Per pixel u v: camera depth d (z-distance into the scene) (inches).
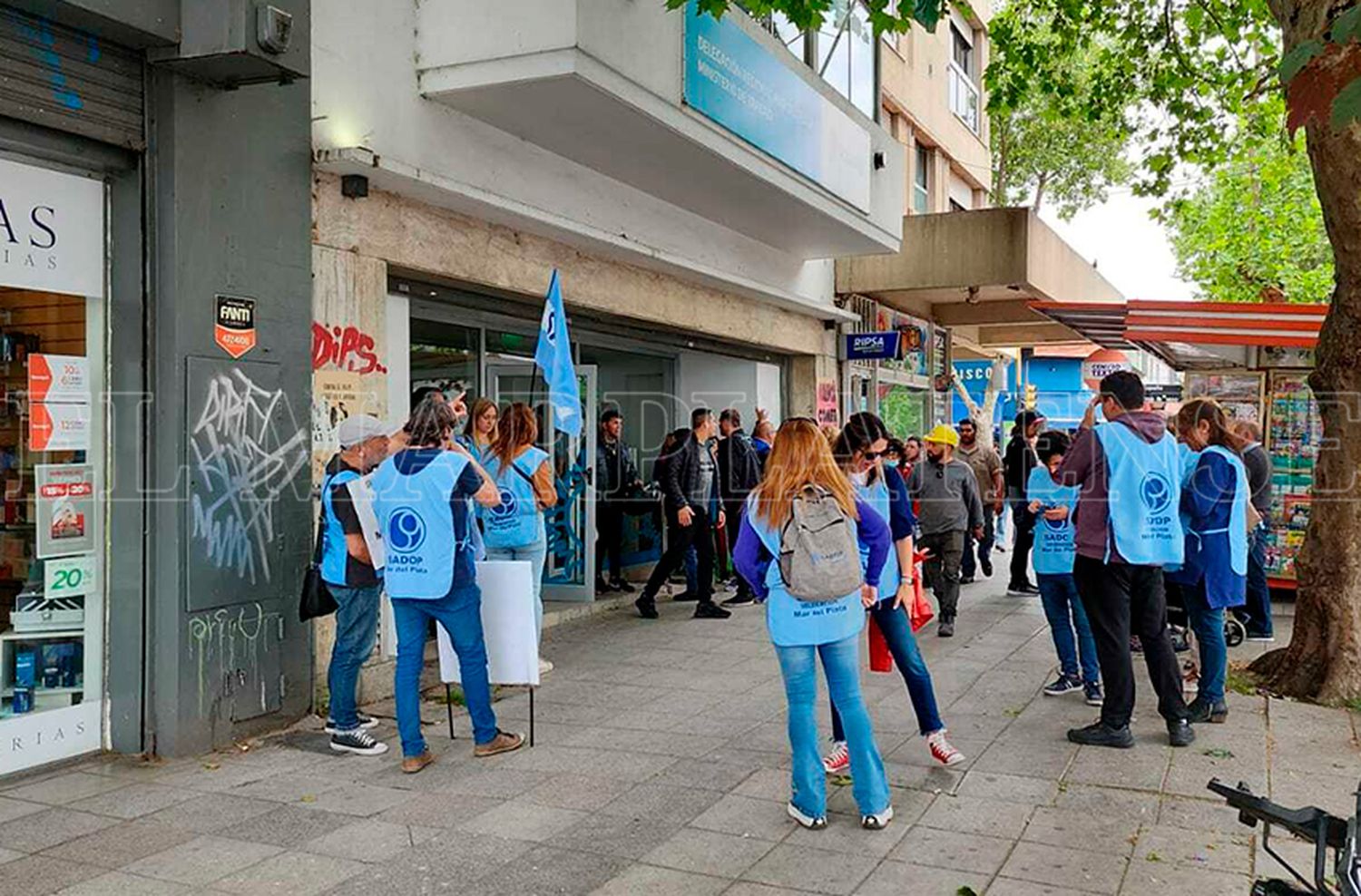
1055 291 615.2
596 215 373.7
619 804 193.8
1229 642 345.1
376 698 272.4
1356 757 222.7
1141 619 232.5
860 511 190.1
